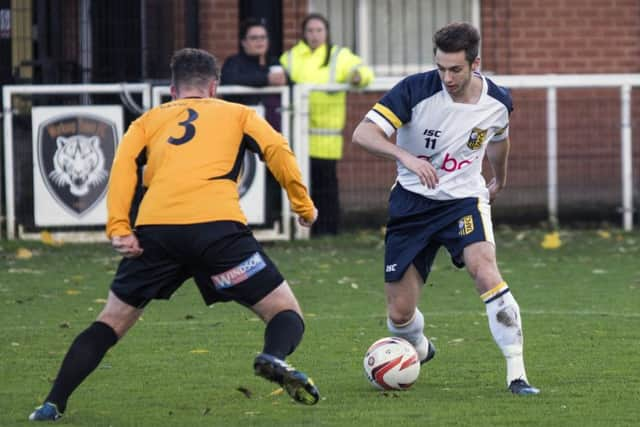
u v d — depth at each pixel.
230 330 26.92
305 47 41.69
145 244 18.14
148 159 18.53
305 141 41.03
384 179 44.09
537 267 36.34
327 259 38.03
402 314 21.19
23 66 41.69
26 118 40.38
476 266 20.17
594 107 44.53
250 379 21.72
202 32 45.88
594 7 47.75
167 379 21.75
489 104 20.42
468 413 18.70
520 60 47.78
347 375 22.00
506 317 20.05
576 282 33.53
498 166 21.88
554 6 47.72
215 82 19.27
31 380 21.78
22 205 40.75
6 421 18.34
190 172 18.19
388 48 48.09
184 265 18.34
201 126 18.47
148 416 18.78
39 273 35.56
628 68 48.06
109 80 41.62
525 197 44.25
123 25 41.56
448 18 47.94
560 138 44.53
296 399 17.41
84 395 20.39
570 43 47.81
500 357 23.61
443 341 25.41
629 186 43.50
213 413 19.00
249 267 18.06
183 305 30.59
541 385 20.88
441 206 20.58
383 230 43.47
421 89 20.36
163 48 41.72
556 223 44.19
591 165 44.50
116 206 18.00
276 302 18.19
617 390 20.39
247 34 40.44
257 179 40.53
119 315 18.39
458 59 19.62
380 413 18.80
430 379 21.58
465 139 20.42
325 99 41.09
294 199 18.52
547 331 26.28
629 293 31.59
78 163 40.50
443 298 31.33
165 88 40.16
